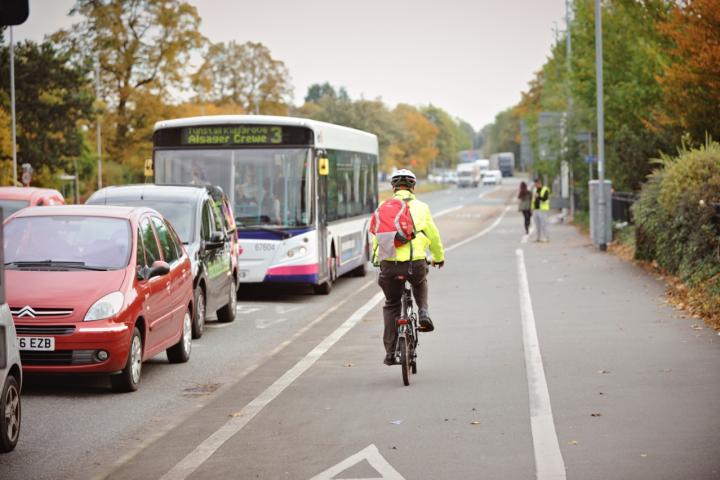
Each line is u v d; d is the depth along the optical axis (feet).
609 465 37.45
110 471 39.22
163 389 57.67
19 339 54.19
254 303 103.50
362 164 130.52
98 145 357.20
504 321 82.43
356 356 67.36
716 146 109.40
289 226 103.09
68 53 313.94
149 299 59.11
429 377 58.18
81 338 54.19
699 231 98.53
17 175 302.45
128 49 350.64
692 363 59.31
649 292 98.99
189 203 81.25
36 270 57.47
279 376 60.34
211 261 81.56
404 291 57.52
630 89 172.86
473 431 43.96
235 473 38.17
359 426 45.80
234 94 531.09
